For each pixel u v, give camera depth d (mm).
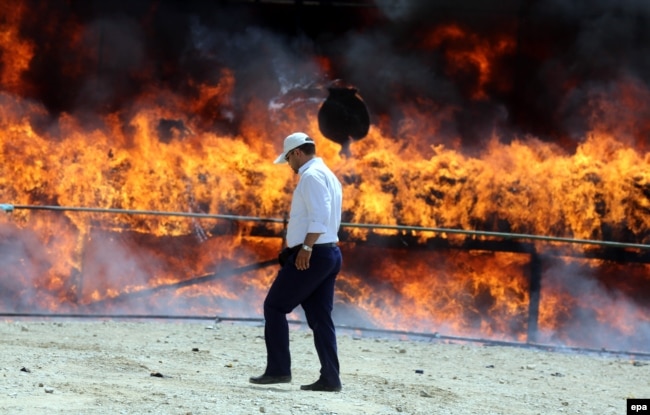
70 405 9219
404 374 13320
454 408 10641
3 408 8898
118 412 9023
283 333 11023
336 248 11008
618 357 17234
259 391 10648
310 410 9648
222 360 13469
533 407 11289
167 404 9492
